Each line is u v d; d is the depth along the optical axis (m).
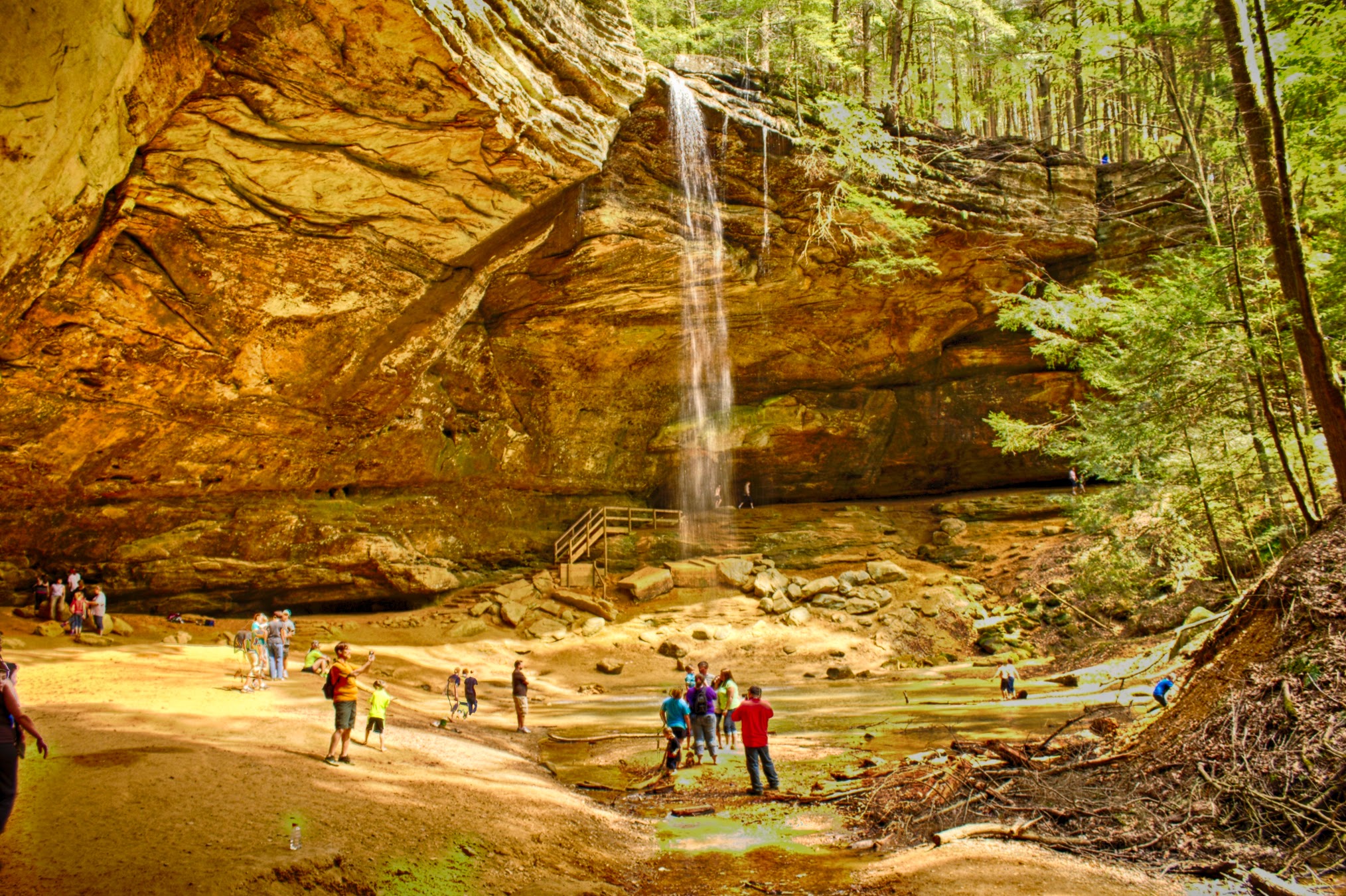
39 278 13.45
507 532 28.92
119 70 10.66
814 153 23.92
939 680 21.92
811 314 29.53
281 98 13.73
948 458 35.06
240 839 6.80
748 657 25.06
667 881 7.48
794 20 27.36
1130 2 16.39
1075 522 22.55
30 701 11.45
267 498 22.61
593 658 24.33
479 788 9.77
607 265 23.47
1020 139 28.67
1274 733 7.27
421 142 15.62
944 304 30.31
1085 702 15.54
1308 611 7.91
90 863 5.96
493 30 15.34
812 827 8.91
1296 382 15.02
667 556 30.92
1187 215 28.02
